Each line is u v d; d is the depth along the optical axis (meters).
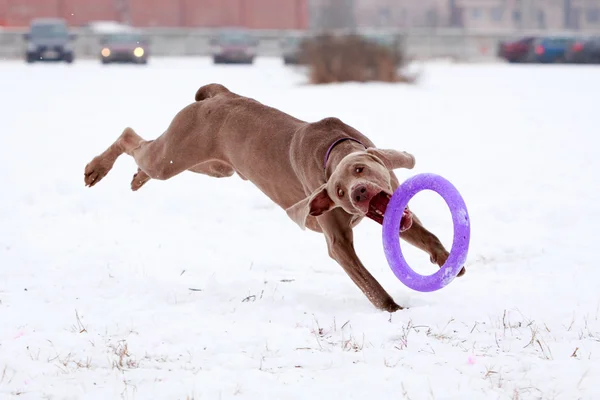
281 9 61.06
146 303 6.21
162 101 23.08
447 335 5.31
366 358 4.87
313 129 6.11
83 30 51.41
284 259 7.65
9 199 10.32
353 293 6.43
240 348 5.13
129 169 12.41
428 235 5.92
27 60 43.31
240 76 32.78
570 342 5.11
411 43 56.06
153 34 55.19
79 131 17.06
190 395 4.34
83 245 8.12
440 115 19.72
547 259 7.34
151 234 8.62
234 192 10.58
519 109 21.30
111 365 4.85
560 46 48.53
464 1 80.31
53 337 5.34
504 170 12.07
